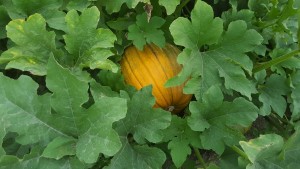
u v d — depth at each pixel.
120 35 0.92
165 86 0.84
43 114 0.71
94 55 0.80
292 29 1.05
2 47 0.95
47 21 0.84
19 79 0.71
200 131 0.86
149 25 0.91
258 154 0.78
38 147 0.71
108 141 0.68
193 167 0.94
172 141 0.85
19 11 0.83
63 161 0.72
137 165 0.79
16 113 0.70
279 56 1.01
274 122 1.12
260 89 0.98
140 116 0.80
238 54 0.87
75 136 0.73
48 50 0.79
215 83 0.86
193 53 0.85
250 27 0.98
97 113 0.70
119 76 0.86
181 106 0.96
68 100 0.70
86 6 0.87
